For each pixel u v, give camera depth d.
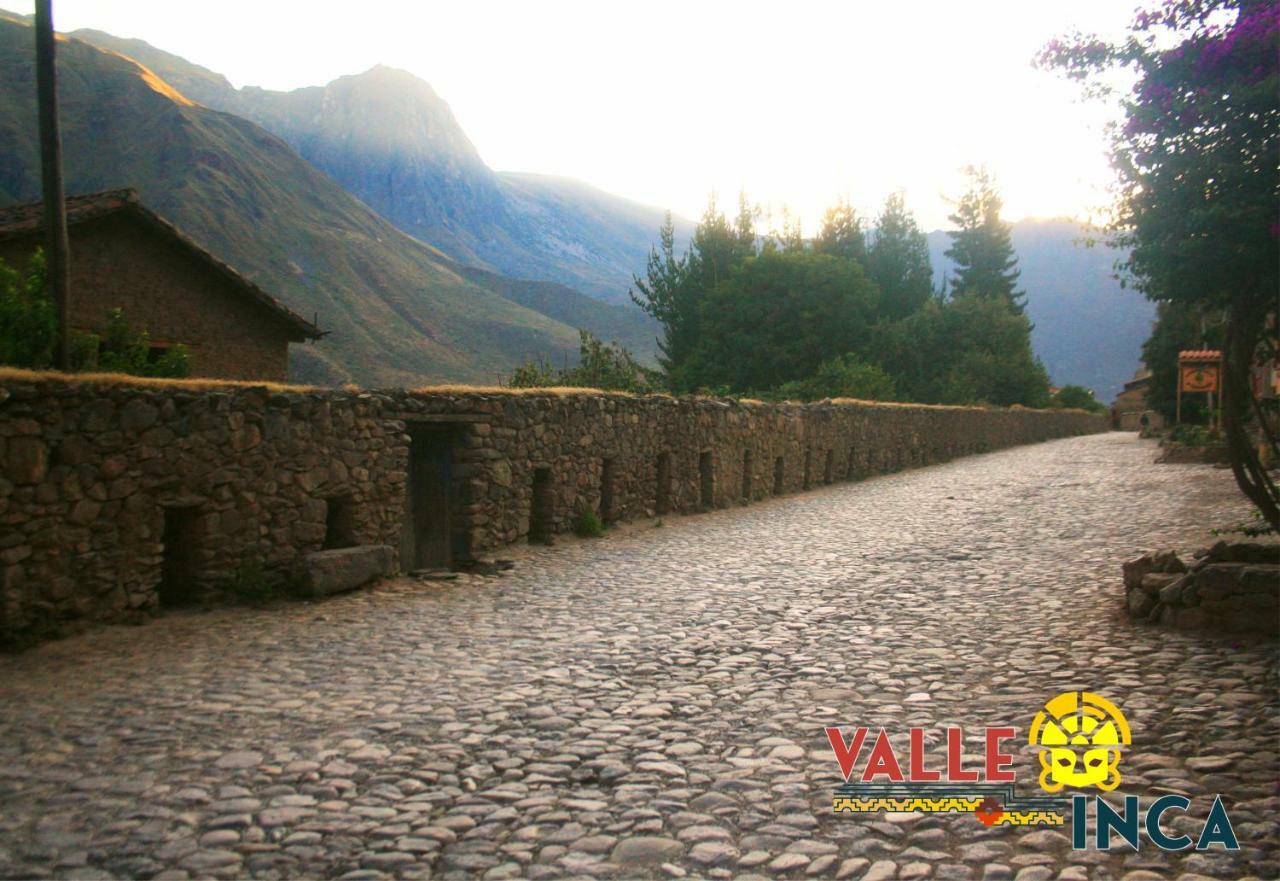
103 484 8.16
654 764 5.02
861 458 27.94
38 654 7.36
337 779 4.84
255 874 3.84
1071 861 3.87
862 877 3.77
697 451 19.00
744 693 6.35
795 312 46.44
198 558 9.13
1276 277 5.84
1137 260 6.07
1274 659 6.56
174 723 5.74
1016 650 7.25
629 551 13.54
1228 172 5.57
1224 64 5.61
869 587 10.18
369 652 7.60
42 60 9.30
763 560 12.44
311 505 10.23
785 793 4.62
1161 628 7.70
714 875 3.81
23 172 115.62
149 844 4.10
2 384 7.35
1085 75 6.12
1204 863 3.80
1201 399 46.12
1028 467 29.31
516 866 3.90
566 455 14.77
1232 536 8.95
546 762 5.08
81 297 17.11
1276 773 4.60
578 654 7.49
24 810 4.45
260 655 7.50
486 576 11.52
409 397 11.73
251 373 20.58
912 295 58.00
